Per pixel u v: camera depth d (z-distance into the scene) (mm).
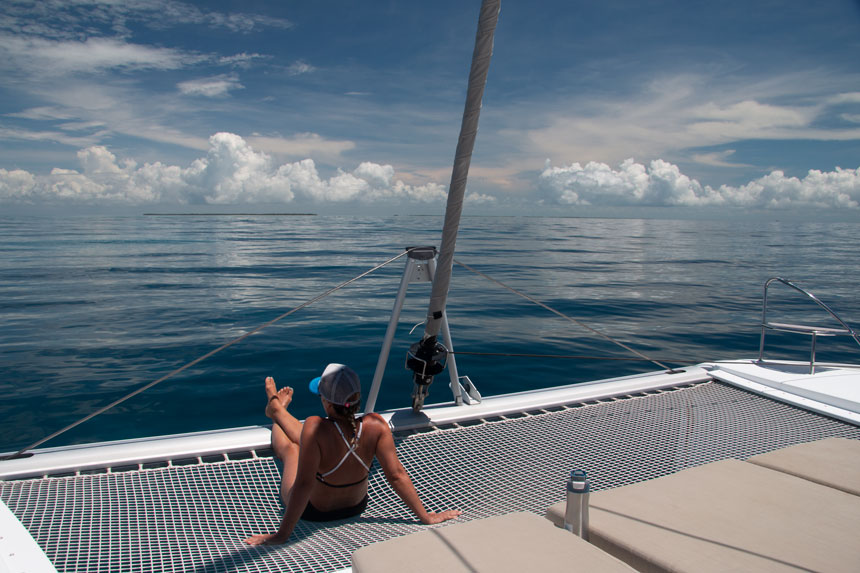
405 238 53625
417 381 3047
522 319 11852
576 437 3020
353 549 1890
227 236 56156
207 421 5391
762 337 4312
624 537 1495
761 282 19844
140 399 6062
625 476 2523
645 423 3230
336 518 2234
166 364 7645
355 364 7695
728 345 9430
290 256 30953
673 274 22609
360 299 14875
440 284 2496
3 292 15727
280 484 2500
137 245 40688
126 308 12906
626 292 16750
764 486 1842
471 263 27391
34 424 5328
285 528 1980
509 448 2885
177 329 10352
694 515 1627
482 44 1700
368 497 2459
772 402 3598
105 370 7316
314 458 2057
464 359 8078
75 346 8812
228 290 16547
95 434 5059
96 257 29312
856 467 2076
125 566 1759
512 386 6660
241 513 2236
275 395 2777
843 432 3049
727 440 2955
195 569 1749
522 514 1554
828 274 23438
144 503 2254
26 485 2354
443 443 2965
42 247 37500
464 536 1410
